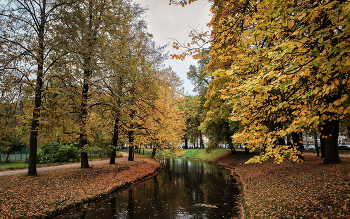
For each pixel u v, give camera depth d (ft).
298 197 26.23
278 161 13.64
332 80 9.98
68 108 40.70
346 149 100.07
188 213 28.50
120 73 43.75
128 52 49.62
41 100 41.88
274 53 11.69
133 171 56.70
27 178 37.22
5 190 29.60
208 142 89.30
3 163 70.90
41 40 36.29
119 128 61.05
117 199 34.96
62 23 39.50
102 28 46.01
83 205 30.30
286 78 9.80
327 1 9.17
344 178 28.63
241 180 47.70
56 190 32.89
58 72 37.68
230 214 27.89
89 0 43.24
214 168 80.12
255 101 14.34
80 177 41.96
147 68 47.44
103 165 59.82
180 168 82.28
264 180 41.06
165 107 67.87
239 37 15.90
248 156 82.17
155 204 32.68
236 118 15.70
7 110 35.94
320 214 19.99
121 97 44.68
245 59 15.23
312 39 8.94
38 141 43.86
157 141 64.49
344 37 8.83
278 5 8.92
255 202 28.73
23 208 24.98
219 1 14.75
